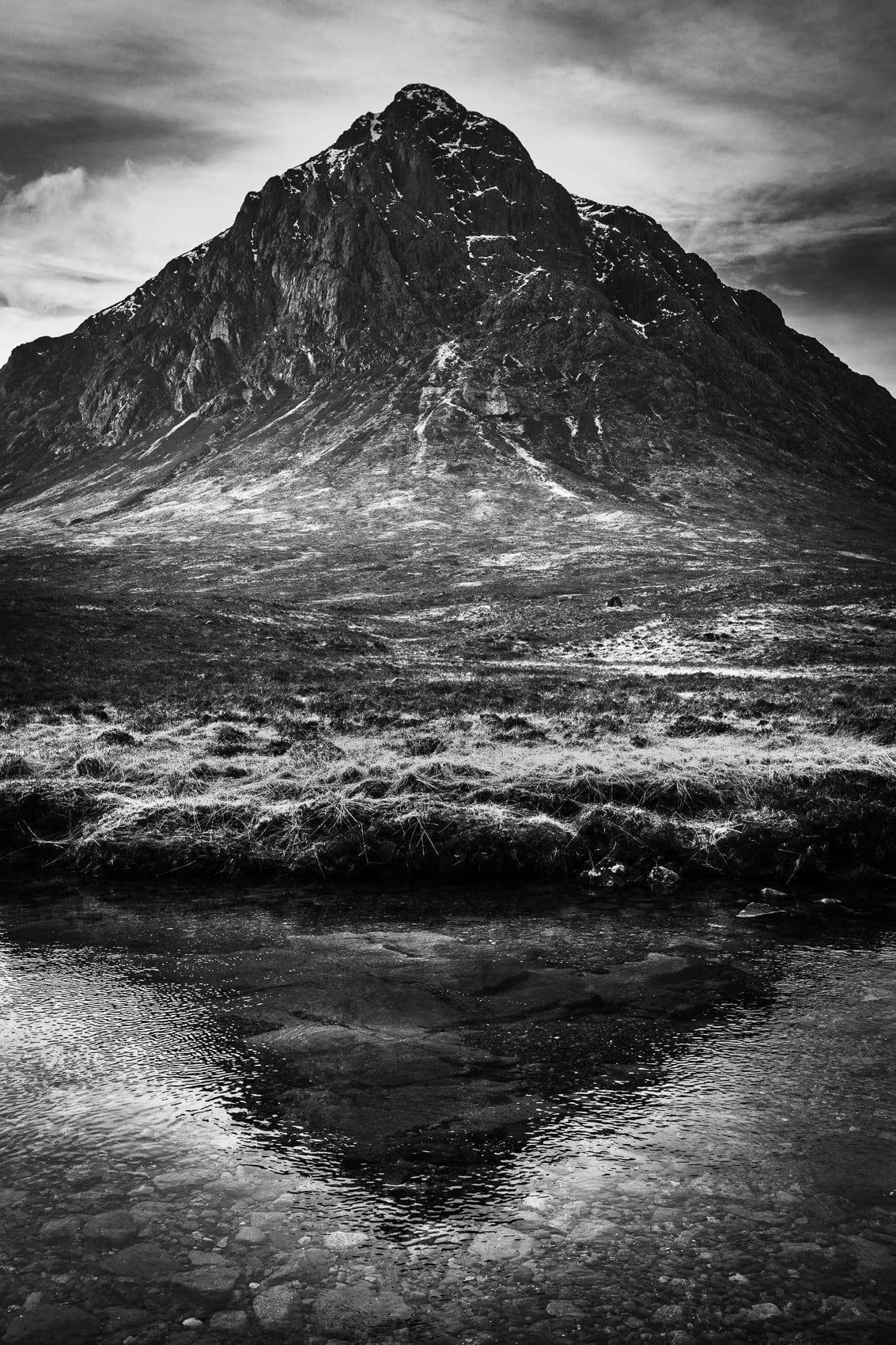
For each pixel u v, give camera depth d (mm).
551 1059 8547
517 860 15766
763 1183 6609
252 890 14852
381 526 177750
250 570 136875
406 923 13039
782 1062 8508
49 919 13227
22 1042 9000
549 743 22859
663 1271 5746
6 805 17406
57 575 130875
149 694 35562
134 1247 5969
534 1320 5367
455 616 93500
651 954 11539
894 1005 9914
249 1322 5344
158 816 16656
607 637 76000
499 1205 6406
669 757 19562
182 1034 9156
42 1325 5301
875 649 64938
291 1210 6363
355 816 16422
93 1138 7266
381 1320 5371
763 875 15484
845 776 17750
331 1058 8578
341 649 62156
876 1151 7000
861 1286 5594
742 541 164875
